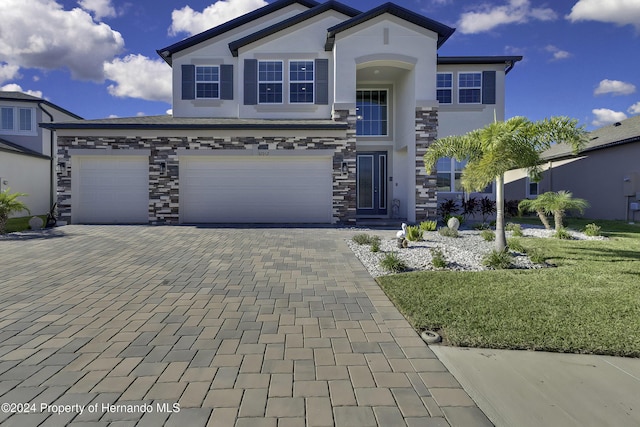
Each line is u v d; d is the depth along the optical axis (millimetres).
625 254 8258
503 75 16891
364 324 4391
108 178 13633
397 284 5891
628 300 5055
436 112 14203
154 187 13539
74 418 2605
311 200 13984
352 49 14117
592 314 4559
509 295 5293
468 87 16906
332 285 6004
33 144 20641
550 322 4320
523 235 11273
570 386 3109
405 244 9055
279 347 3756
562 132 7395
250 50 15328
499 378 3221
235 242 9836
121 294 5441
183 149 13570
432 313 4617
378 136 16906
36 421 2566
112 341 3850
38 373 3197
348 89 14102
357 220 15086
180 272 6762
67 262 7500
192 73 16125
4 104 20266
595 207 16891
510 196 23188
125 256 8086
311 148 13789
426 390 3020
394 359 3531
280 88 15430
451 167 17078
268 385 3055
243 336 4012
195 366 3348
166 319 4480
